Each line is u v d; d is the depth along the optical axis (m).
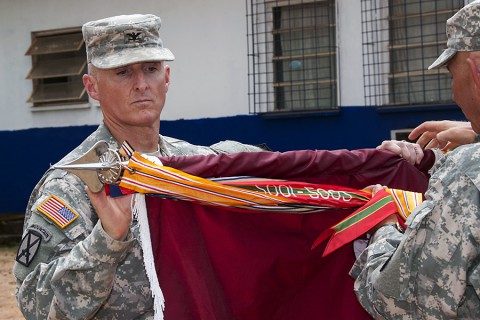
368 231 2.43
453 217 1.96
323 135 9.30
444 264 1.96
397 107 8.88
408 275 2.02
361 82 9.11
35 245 2.35
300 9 9.41
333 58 9.33
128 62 2.54
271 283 2.49
